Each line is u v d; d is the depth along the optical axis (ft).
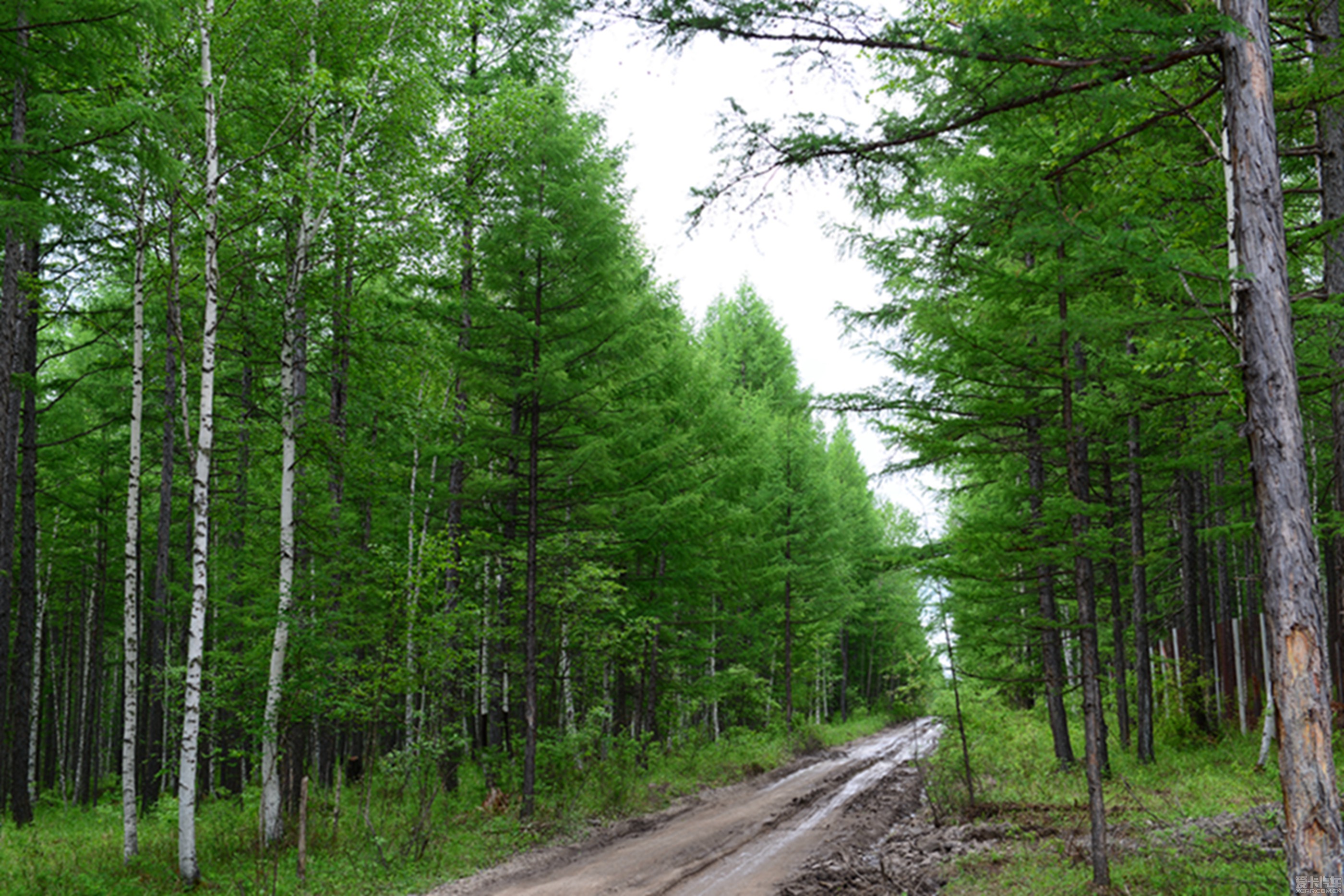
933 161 22.36
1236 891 27.04
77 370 82.38
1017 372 37.17
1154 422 33.81
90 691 111.55
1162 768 56.29
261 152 43.57
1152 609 93.45
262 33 45.11
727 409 77.25
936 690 94.73
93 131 33.22
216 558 63.87
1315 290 29.43
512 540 61.26
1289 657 18.28
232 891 36.22
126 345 66.23
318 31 47.16
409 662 47.32
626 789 59.93
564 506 60.13
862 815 53.93
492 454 59.88
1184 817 40.04
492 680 62.59
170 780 80.84
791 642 113.39
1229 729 66.74
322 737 74.43
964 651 82.94
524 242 53.06
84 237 46.75
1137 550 58.95
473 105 53.11
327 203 44.47
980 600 54.54
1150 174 26.78
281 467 54.90
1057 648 61.62
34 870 37.76
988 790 53.52
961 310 35.42
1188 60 22.30
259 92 45.65
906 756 93.50
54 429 75.36
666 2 17.71
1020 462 61.00
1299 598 18.30
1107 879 30.83
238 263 48.29
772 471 104.73
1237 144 19.89
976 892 32.60
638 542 69.10
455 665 49.78
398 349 53.16
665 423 69.97
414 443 60.34
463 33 56.80
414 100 47.42
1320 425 56.65
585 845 47.29
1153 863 32.32
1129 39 19.10
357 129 49.52
